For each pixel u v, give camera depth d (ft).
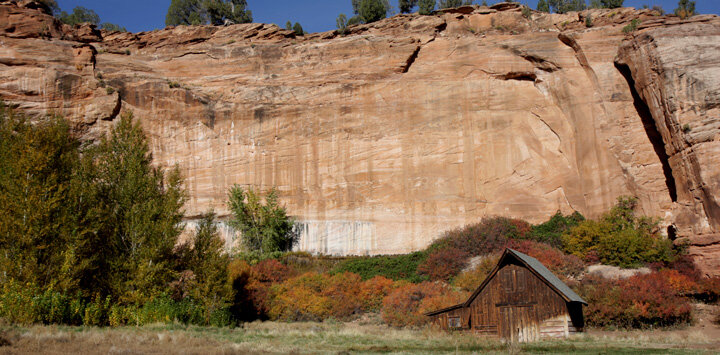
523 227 120.78
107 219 78.54
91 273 78.02
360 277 109.70
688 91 112.57
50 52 138.92
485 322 75.72
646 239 106.42
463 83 138.21
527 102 135.85
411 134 137.49
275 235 130.72
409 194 134.51
